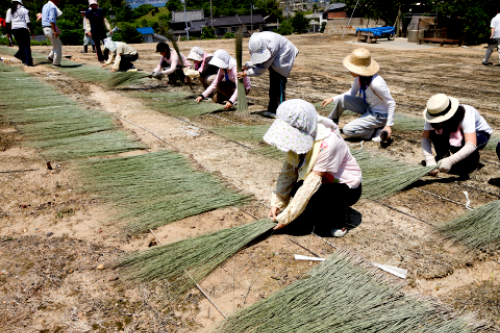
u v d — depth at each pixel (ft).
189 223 10.21
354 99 15.61
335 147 8.20
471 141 11.47
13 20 28.84
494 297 7.64
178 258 8.61
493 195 11.65
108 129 17.06
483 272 8.43
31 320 7.14
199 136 16.52
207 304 7.60
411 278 8.21
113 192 11.47
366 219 10.46
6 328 6.95
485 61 35.65
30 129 16.47
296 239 9.58
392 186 11.76
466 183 12.41
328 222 9.70
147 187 11.72
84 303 7.54
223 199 11.19
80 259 8.71
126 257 8.63
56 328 6.98
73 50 46.09
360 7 70.59
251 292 7.91
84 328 6.98
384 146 15.42
